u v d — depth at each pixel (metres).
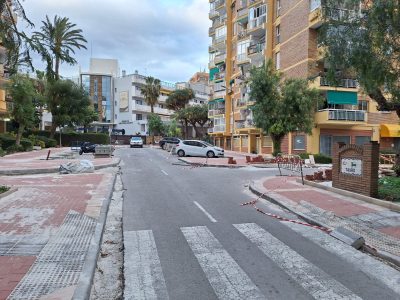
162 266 5.87
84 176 17.14
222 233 7.75
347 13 11.00
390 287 5.09
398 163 15.09
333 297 4.77
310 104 27.12
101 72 83.62
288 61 36.66
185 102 80.56
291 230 8.03
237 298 4.75
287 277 5.41
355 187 11.88
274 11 41.28
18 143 37.50
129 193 13.11
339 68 11.38
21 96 36.38
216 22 64.94
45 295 4.58
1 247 6.43
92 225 8.03
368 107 35.62
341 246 6.89
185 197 12.27
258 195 12.70
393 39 9.99
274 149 28.53
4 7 8.91
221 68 61.28
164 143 51.62
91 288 5.07
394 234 7.56
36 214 8.91
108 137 62.88
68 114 50.34
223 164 25.61
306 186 14.27
